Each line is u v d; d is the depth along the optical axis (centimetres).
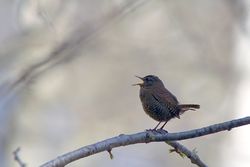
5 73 1264
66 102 1712
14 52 1297
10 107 1390
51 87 1655
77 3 1350
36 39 1270
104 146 606
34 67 1010
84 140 1742
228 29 1520
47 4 1260
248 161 1264
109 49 1560
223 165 1371
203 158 1535
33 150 1587
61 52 1051
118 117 1806
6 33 1362
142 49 1600
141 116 1805
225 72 1562
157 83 809
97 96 1780
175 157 1784
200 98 1653
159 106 777
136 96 1789
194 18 1569
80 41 1076
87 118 1764
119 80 1784
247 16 1286
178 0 1572
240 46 1359
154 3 1558
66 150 1677
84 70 1723
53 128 1669
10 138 1425
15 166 1448
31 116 1545
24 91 1086
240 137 1273
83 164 1742
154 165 1792
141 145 1792
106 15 1159
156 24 1627
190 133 612
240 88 1332
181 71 1638
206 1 1548
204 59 1573
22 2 1296
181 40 1603
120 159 1769
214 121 1630
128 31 1574
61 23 1283
